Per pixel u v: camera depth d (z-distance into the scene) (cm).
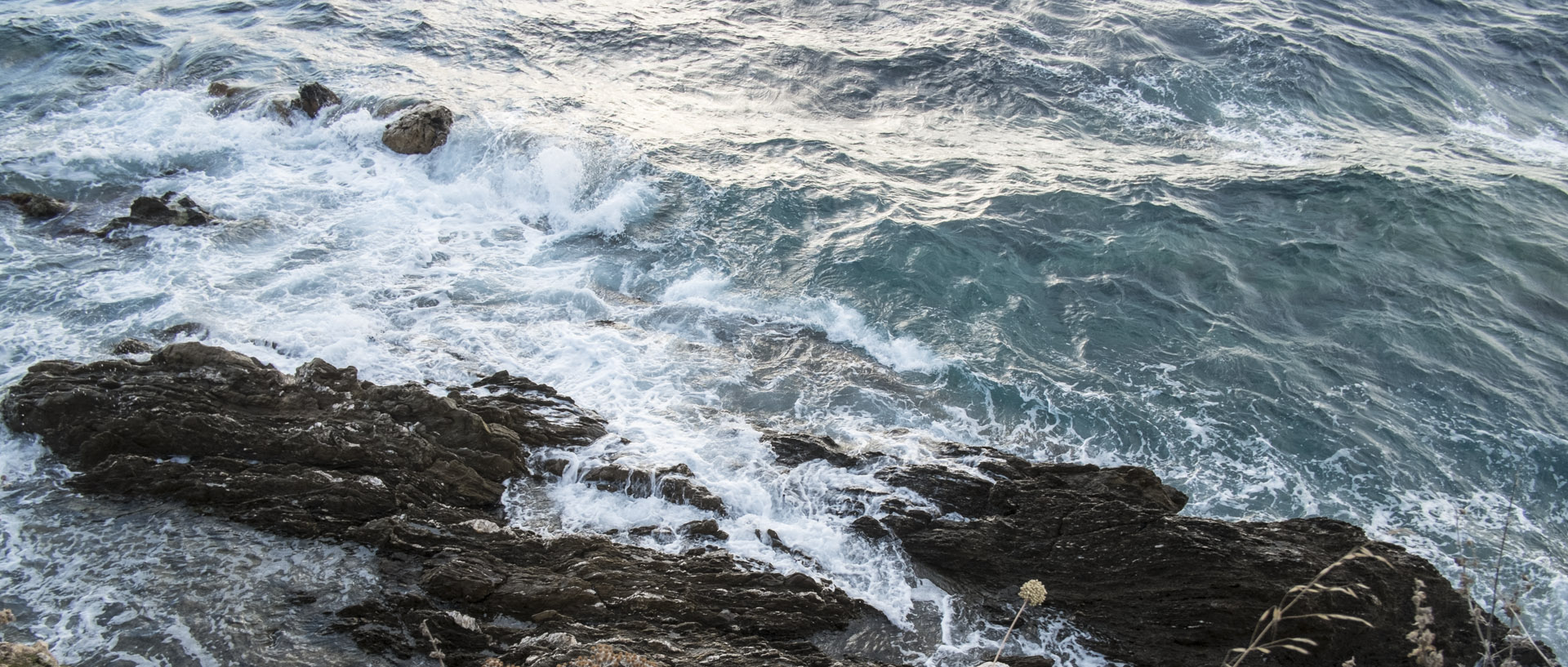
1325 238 1603
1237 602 863
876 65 2275
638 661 727
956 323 1393
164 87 1945
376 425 996
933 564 947
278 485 927
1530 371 1338
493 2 2505
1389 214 1661
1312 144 1988
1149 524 936
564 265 1501
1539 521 1098
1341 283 1499
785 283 1473
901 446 1132
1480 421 1241
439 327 1298
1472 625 866
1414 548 1045
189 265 1366
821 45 2373
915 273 1487
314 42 2181
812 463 1071
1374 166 1817
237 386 1031
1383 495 1122
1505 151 2048
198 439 966
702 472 1050
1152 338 1373
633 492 1002
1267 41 2398
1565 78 2444
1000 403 1248
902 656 854
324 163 1717
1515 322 1438
